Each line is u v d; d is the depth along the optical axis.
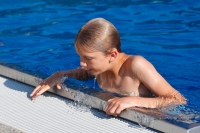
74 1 8.61
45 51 6.50
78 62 6.09
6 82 4.91
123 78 4.64
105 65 4.44
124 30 7.29
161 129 3.82
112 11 8.05
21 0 8.70
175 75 5.75
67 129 4.09
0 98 4.64
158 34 7.14
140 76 4.53
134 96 4.43
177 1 8.47
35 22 7.63
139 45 6.73
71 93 4.46
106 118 4.13
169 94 4.48
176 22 7.60
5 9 8.24
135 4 8.37
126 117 4.05
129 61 4.60
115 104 4.09
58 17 7.84
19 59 6.22
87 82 5.09
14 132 4.12
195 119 3.92
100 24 4.30
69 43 6.79
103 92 4.40
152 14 7.93
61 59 6.19
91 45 4.21
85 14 7.94
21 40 6.92
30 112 4.39
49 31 7.26
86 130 4.03
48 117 4.29
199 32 7.20
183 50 6.56
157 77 4.51
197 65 6.08
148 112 4.00
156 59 6.27
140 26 7.44
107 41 4.29
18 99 4.60
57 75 4.70
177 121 3.81
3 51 6.52
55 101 4.50
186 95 5.12
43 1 8.64
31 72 4.90
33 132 4.12
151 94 4.67
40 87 4.62
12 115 4.38
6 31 7.29
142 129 3.91
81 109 4.32
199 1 8.45
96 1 8.57
